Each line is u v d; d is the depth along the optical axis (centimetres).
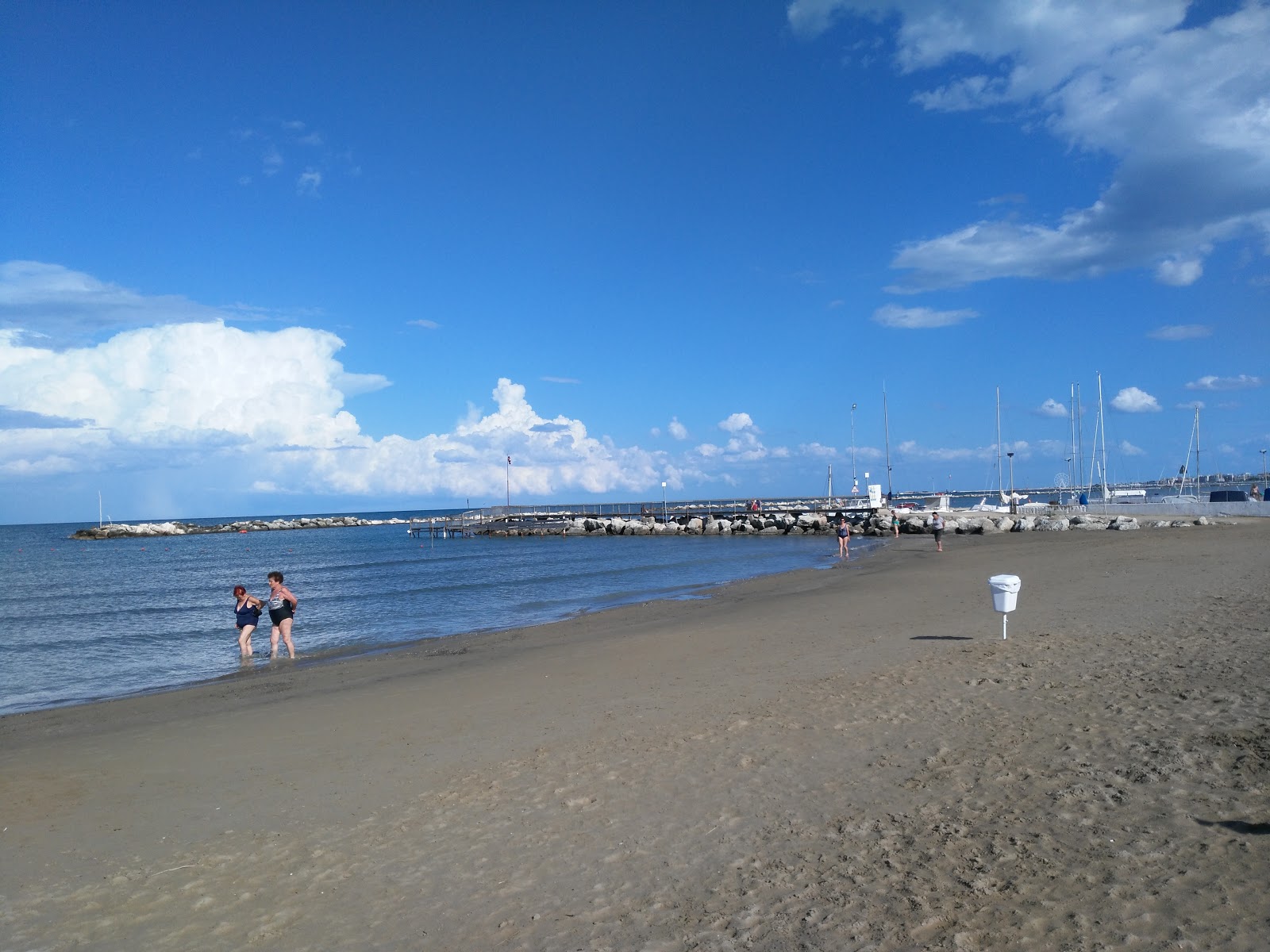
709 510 8688
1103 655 1060
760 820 595
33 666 1803
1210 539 3133
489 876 538
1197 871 457
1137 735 708
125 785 792
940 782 639
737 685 1062
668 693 1045
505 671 1320
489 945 450
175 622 2527
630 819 618
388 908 505
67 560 6469
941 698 898
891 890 472
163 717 1167
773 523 6631
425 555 5666
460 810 666
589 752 802
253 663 1720
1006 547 3603
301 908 512
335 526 14438
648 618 1967
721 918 459
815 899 470
